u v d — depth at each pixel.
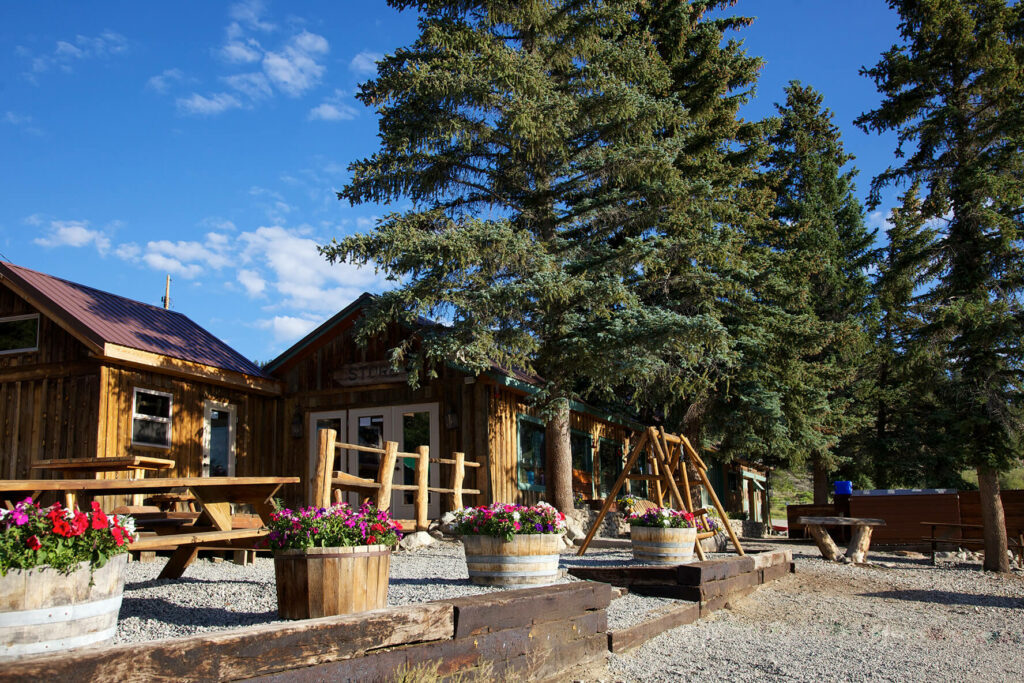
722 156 20.81
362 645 4.06
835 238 28.59
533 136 13.84
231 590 6.44
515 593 5.37
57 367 12.94
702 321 14.01
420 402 15.20
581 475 19.12
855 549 15.00
